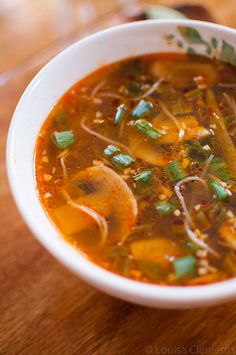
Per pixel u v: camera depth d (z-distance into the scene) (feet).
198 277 0.95
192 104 1.15
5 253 1.15
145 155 1.09
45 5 1.53
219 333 1.03
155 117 1.14
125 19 1.45
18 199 0.96
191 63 1.20
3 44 1.45
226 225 1.00
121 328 1.05
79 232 1.01
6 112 1.32
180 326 1.04
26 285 1.11
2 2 1.55
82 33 1.46
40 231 0.94
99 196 1.05
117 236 1.00
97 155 1.10
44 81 1.11
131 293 0.88
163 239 1.00
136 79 1.20
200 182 1.05
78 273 0.91
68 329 1.05
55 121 1.14
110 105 1.16
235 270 0.95
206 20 1.41
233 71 1.18
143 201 1.03
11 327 1.06
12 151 1.02
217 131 1.11
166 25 1.17
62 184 1.06
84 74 1.18
